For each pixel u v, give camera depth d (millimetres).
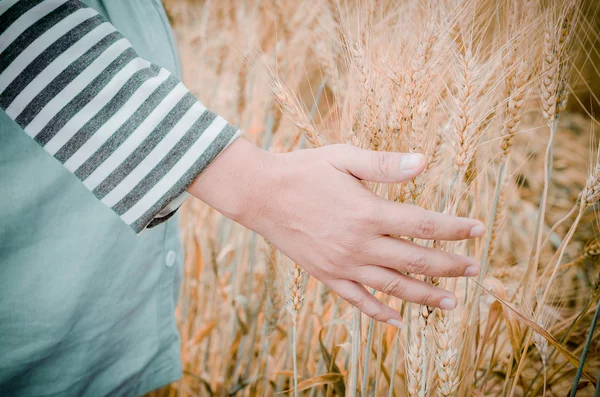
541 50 584
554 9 559
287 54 1015
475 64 502
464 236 447
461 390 625
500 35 587
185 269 992
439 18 529
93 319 574
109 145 445
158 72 460
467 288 594
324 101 947
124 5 581
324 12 796
